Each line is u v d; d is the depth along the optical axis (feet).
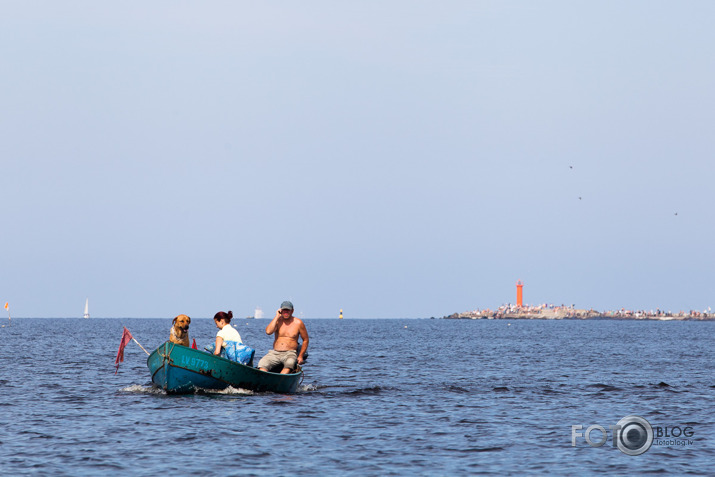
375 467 101.19
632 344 540.11
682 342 588.91
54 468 98.32
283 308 178.19
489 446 115.44
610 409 155.84
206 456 105.91
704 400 172.14
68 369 242.58
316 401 163.73
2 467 98.48
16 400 160.15
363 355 359.66
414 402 164.96
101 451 108.47
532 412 150.82
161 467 99.45
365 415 144.25
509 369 269.64
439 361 315.78
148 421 133.18
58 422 131.75
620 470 100.83
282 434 122.83
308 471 98.48
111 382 199.52
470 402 165.99
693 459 107.55
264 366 175.94
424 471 99.40
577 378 230.68
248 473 96.89
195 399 162.20
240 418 137.80
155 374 173.06
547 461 105.81
